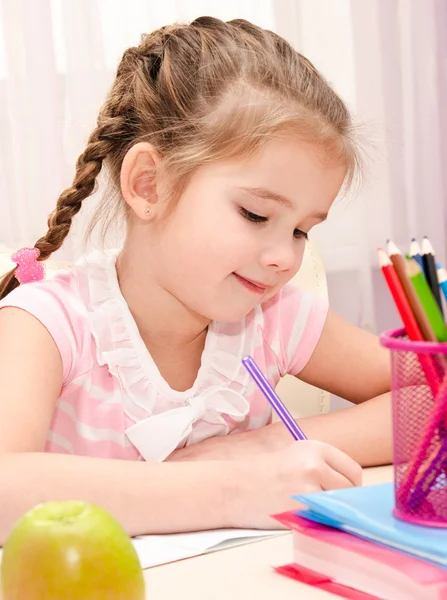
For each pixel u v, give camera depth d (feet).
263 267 2.97
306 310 3.91
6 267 4.04
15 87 5.74
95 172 3.49
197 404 3.41
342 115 3.13
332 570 1.93
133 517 2.44
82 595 1.49
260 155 2.86
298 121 2.86
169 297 3.33
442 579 1.68
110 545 1.54
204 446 3.27
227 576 2.02
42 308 3.19
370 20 6.98
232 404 3.55
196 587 1.96
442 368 1.92
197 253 3.00
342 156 3.00
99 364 3.32
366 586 1.84
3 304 3.21
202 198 2.96
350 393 3.95
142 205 3.19
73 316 3.30
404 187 7.25
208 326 3.58
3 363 2.97
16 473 2.53
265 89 3.03
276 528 2.42
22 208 5.80
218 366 3.55
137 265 3.36
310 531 1.98
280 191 2.89
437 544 1.77
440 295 2.03
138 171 3.19
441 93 7.52
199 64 3.15
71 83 5.85
